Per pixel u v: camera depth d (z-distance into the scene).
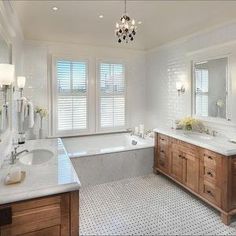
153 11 2.88
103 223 2.53
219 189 2.62
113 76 5.05
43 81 4.33
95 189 3.43
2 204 1.42
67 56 4.58
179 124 3.83
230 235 2.34
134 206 2.91
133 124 5.35
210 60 3.49
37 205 1.51
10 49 2.71
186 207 2.89
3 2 2.23
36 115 4.28
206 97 3.61
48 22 3.35
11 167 2.03
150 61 5.18
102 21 3.30
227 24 3.17
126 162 3.86
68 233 1.61
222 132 3.33
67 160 2.21
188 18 3.11
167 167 3.68
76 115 4.77
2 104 2.22
